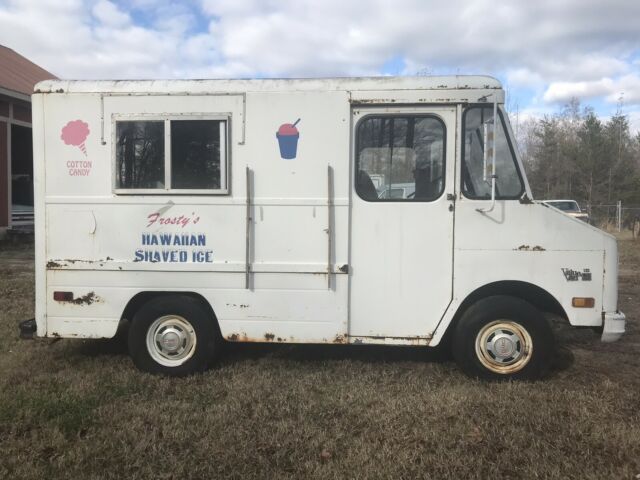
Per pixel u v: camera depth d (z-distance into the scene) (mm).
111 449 3453
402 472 3213
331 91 4523
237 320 4680
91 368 4961
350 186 4559
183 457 3373
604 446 3494
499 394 4277
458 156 4496
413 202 4539
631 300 8555
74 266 4715
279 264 4613
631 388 4516
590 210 29312
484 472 3227
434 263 4559
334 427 3758
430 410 4000
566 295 4504
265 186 4590
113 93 4617
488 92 4449
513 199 4492
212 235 4641
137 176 4664
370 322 4621
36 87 4652
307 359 5230
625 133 48031
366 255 4590
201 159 4625
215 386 4512
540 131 48281
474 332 4570
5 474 3182
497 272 4531
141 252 4688
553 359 5250
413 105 4504
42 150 4676
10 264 11805
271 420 3879
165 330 4766
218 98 4586
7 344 5648
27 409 3928
